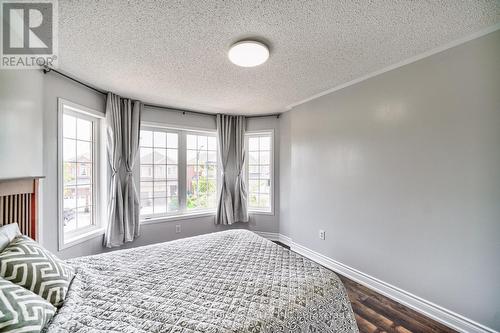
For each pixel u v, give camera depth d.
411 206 2.00
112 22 1.47
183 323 0.96
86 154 2.68
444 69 1.79
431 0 1.31
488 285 1.58
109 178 2.84
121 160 2.97
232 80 2.43
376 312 1.94
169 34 1.60
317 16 1.43
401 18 1.46
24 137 1.74
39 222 1.93
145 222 3.24
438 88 1.83
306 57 1.96
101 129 2.82
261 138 4.12
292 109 3.37
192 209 3.79
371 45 1.78
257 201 4.12
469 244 1.67
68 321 0.96
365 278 2.36
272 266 1.53
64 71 2.16
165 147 3.53
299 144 3.25
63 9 1.34
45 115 2.05
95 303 1.10
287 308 1.09
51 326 0.91
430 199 1.88
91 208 2.75
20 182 1.66
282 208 3.84
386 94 2.19
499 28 1.54
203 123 3.82
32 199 1.80
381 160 2.23
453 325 1.73
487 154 1.59
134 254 1.73
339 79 2.43
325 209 2.84
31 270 1.08
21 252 1.13
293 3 1.31
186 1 1.29
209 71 2.21
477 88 1.63
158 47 1.77
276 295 1.18
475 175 1.64
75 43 1.70
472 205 1.65
